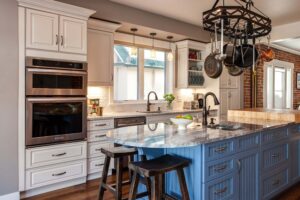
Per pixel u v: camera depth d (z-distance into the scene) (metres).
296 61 7.71
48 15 2.83
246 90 5.75
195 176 1.92
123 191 2.90
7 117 2.61
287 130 2.91
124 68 4.47
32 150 2.75
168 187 2.17
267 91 6.47
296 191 2.97
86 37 3.14
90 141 3.27
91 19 3.43
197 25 4.80
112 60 3.78
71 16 3.00
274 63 6.63
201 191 1.88
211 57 2.40
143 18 4.00
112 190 2.17
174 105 5.07
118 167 2.13
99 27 3.59
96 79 3.60
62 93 2.94
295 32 4.66
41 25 2.79
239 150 2.19
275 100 6.86
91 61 3.54
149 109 4.54
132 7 3.86
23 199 2.71
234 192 2.13
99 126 3.35
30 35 2.72
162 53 5.05
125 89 4.50
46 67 2.82
